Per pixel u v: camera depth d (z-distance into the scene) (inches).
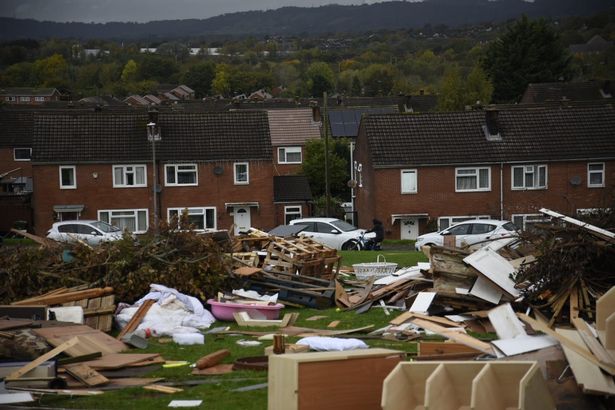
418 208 2253.9
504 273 761.0
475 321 741.3
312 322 794.8
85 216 2301.9
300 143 3277.6
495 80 4532.5
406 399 397.1
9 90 6998.0
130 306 800.9
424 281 872.3
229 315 806.5
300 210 2449.6
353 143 3115.2
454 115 2353.6
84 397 518.6
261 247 1112.8
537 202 2276.1
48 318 721.6
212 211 2346.2
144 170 2313.0
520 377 395.5
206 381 553.9
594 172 2282.2
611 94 4092.0
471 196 2265.0
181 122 2395.4
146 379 565.0
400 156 2252.7
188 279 854.5
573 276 678.5
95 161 2289.6
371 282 912.3
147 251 864.3
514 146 2284.7
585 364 487.2
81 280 851.4
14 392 523.8
